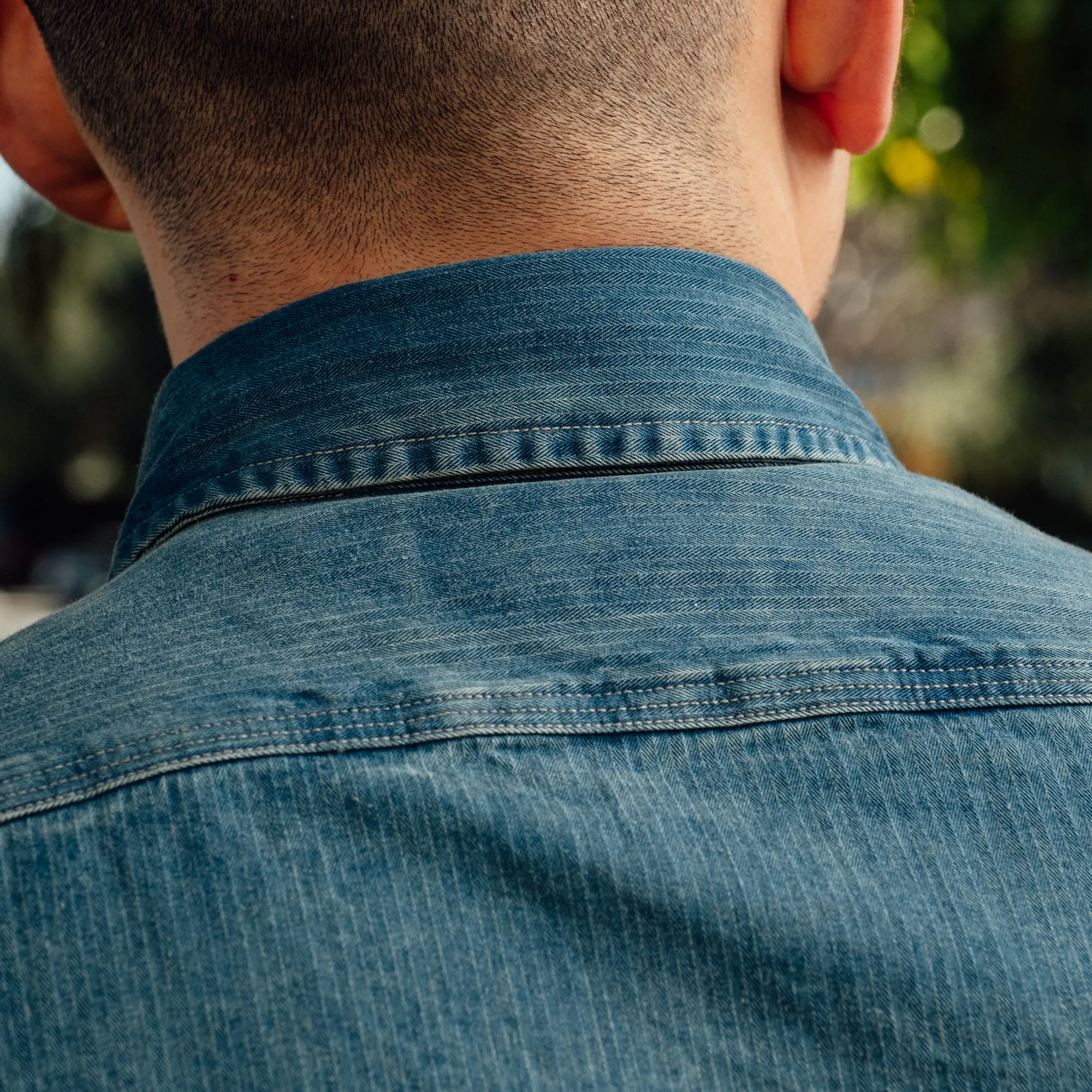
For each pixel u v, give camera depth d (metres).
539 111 0.70
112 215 1.05
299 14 0.67
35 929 0.52
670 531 0.64
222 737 0.55
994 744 0.59
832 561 0.64
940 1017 0.54
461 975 0.52
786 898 0.55
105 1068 0.51
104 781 0.55
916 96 3.66
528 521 0.64
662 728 0.58
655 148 0.73
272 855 0.53
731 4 0.75
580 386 0.68
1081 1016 0.55
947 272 4.85
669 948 0.54
